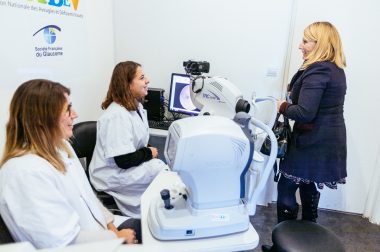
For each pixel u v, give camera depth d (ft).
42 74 5.84
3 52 4.88
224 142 2.95
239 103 4.14
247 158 3.13
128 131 5.69
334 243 4.26
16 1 5.05
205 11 7.80
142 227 3.39
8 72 5.01
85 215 3.86
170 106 8.19
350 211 8.11
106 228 4.22
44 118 3.31
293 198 6.36
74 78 6.97
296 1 7.06
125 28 8.50
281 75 7.72
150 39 8.40
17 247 1.17
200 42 8.06
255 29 7.59
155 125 7.97
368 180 7.71
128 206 5.99
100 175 5.94
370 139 7.40
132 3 8.23
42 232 3.03
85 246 1.15
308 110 5.19
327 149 5.55
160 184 4.31
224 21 7.74
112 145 5.59
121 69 5.79
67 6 6.45
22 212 3.00
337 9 6.79
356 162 7.64
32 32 5.48
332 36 5.29
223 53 7.97
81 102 7.39
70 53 6.72
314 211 6.56
